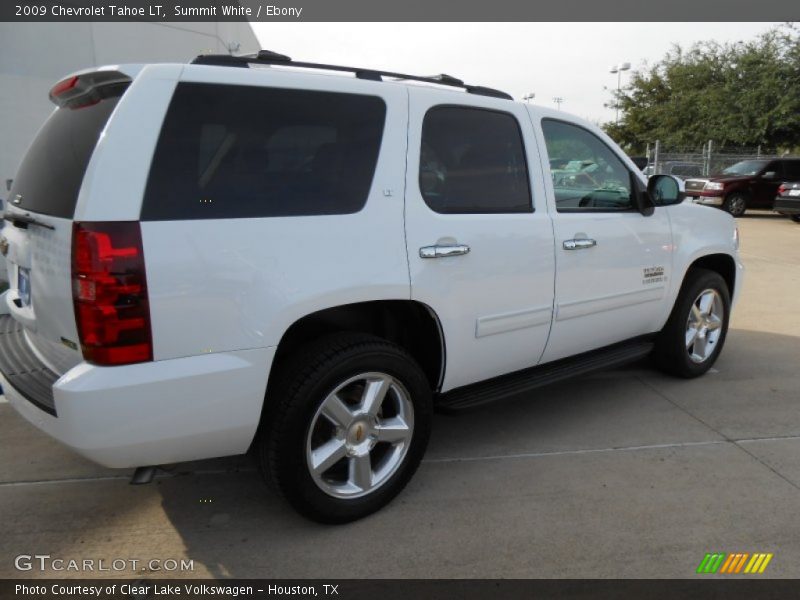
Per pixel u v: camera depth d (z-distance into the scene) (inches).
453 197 121.3
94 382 85.6
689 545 106.8
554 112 143.5
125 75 92.0
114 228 85.3
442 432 152.0
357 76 115.6
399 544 107.3
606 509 117.6
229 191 95.2
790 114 936.3
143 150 88.4
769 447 142.8
